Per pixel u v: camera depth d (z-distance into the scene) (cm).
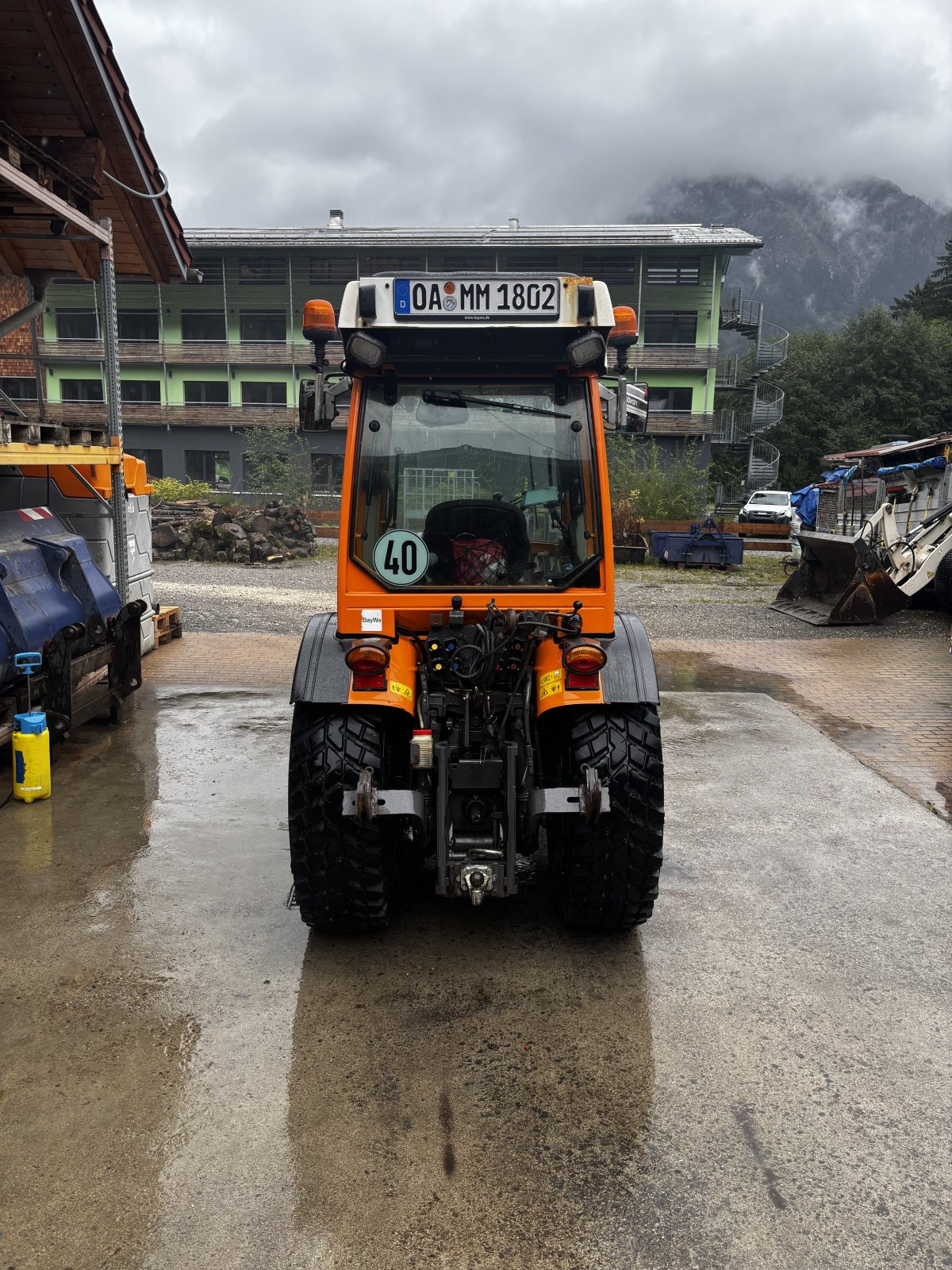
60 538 724
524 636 371
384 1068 297
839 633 1218
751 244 3888
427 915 408
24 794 541
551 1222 235
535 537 381
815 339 5491
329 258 4138
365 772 340
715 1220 237
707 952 379
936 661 1033
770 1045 314
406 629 383
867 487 1627
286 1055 303
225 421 4206
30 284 978
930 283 6938
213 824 510
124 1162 253
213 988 343
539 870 462
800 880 453
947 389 4791
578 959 371
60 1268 219
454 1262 223
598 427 379
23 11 708
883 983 357
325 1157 257
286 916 403
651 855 360
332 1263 221
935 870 468
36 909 405
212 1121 270
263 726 712
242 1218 235
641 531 2292
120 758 629
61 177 702
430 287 359
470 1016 328
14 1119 270
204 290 4222
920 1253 227
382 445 379
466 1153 260
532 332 373
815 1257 226
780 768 635
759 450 4462
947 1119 278
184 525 2031
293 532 2094
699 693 865
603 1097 285
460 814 351
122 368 4297
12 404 901
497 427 381
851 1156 261
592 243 3878
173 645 1030
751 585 1752
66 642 592
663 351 4041
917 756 673
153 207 916
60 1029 315
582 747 362
